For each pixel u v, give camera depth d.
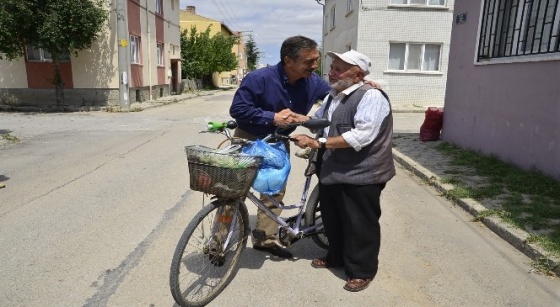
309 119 2.82
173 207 4.69
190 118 13.34
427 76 15.66
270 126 3.21
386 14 15.18
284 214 4.42
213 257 3.04
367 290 3.03
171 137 9.48
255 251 3.64
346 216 2.97
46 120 12.56
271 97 3.09
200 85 36.03
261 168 2.85
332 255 3.30
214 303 2.86
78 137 9.42
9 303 2.82
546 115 5.30
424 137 8.56
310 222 3.48
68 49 14.29
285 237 3.41
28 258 3.44
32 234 3.92
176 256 2.61
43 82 16.11
